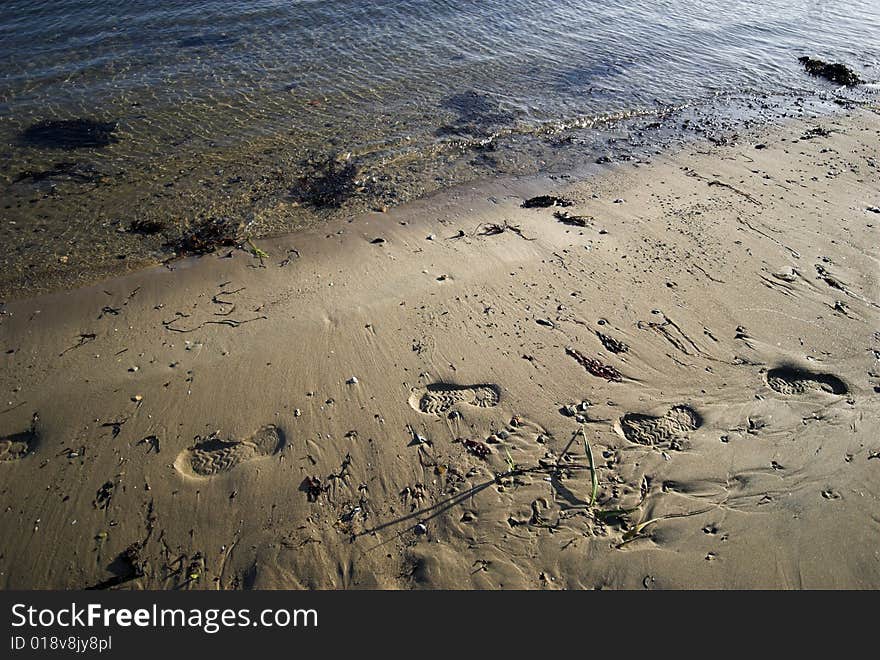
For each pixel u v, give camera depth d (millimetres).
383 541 4070
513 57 12766
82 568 3873
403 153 9273
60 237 7113
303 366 5281
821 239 7195
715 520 4242
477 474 4484
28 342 5527
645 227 7445
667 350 5590
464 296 6164
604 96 11500
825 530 4180
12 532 4020
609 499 4348
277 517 4172
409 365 5332
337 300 6090
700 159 9367
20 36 11875
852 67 13461
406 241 7168
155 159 8711
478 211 7902
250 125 9711
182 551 3980
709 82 12367
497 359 5426
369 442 4668
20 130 9086
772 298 6227
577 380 5258
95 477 4359
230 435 4691
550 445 4707
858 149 9680
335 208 7891
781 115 11031
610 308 6066
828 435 4820
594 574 3947
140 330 5688
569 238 7211
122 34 12258
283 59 11828
